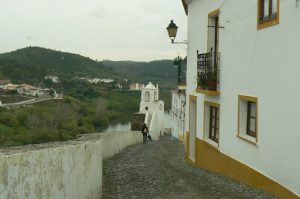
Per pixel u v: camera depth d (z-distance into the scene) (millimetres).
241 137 11281
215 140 14367
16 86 100938
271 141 9453
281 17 8898
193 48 16734
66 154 6887
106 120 83750
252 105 11070
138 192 10641
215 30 14383
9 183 4527
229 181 11547
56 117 61438
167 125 65938
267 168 9680
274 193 9305
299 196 8203
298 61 8195
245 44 10977
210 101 14336
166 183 11711
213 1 13859
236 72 11711
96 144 9641
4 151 5797
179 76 24719
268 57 9578
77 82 115312
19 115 58000
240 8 11312
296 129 8297
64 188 6738
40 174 5539
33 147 6953
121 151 22047
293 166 8430
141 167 15000
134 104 105250
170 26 18031
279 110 9031
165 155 20000
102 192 10609
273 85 9328
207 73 13781
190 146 17375
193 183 11547
